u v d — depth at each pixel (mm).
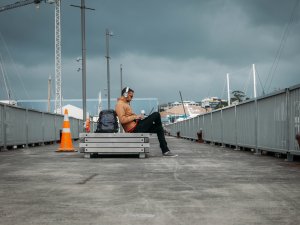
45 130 22688
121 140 11141
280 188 5500
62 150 14508
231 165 8758
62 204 4500
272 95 11148
